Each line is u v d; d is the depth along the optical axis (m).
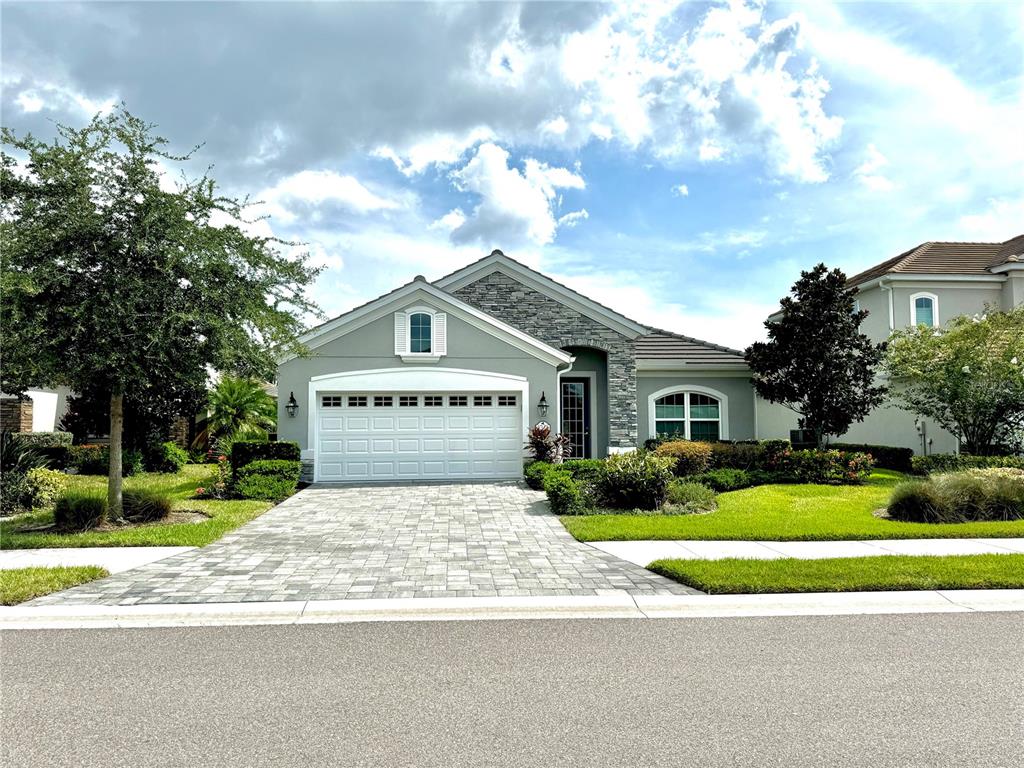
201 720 4.05
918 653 5.28
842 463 16.22
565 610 6.54
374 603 6.54
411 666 4.99
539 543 9.50
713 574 7.32
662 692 4.48
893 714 4.11
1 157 10.09
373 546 9.31
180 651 5.35
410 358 16.92
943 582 7.11
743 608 6.62
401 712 4.16
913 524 10.68
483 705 4.27
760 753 3.61
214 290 10.88
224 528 10.48
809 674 4.82
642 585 7.24
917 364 17.41
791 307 17.33
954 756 3.57
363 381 16.81
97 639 5.67
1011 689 4.52
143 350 10.47
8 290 9.22
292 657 5.20
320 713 4.15
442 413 17.14
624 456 13.09
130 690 4.53
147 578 7.52
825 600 6.72
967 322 17.36
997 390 16.45
